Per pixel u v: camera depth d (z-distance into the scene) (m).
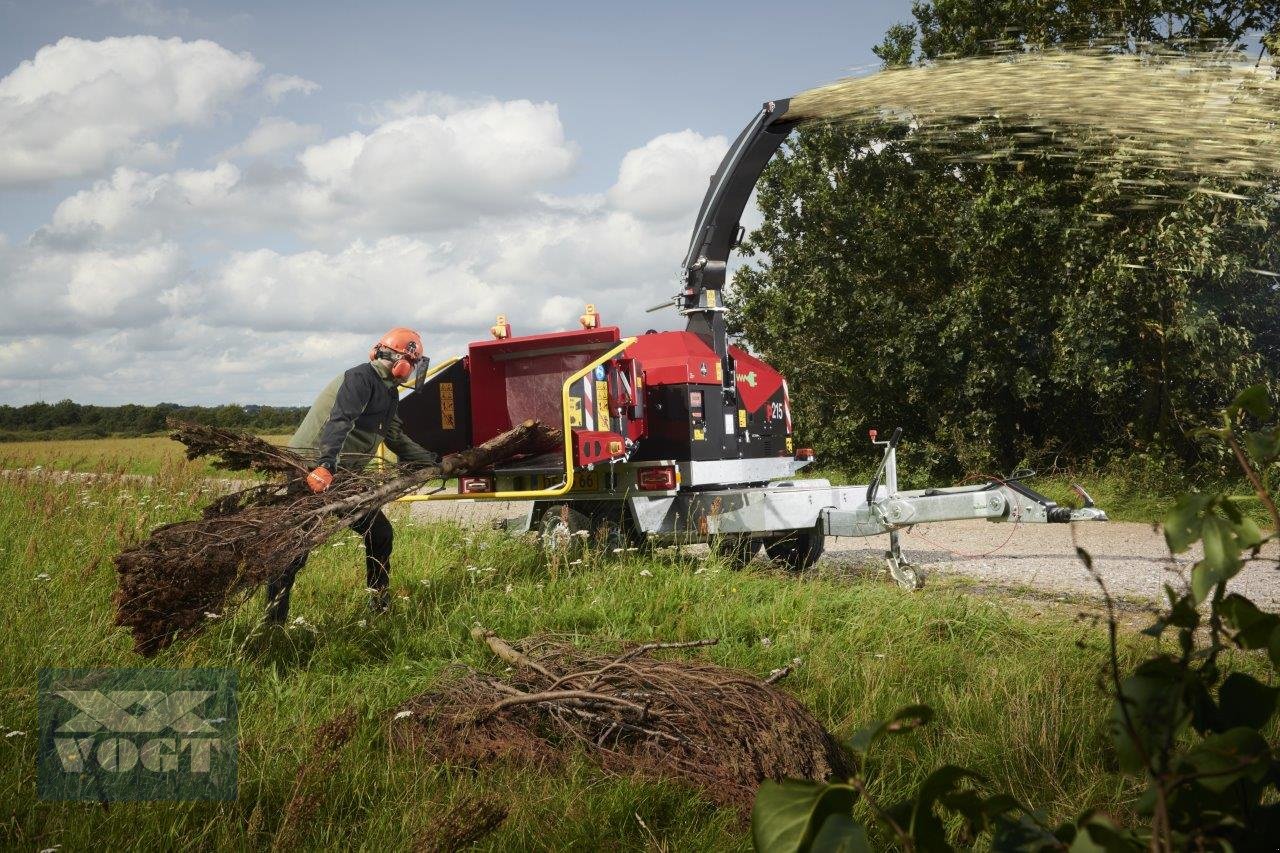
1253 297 12.45
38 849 2.89
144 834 2.99
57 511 9.42
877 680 4.48
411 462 6.35
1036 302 14.37
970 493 7.07
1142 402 14.62
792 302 17.69
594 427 7.80
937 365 15.34
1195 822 0.95
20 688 4.39
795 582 6.85
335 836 3.04
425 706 4.14
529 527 9.03
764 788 0.96
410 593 6.59
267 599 5.63
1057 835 1.01
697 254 8.91
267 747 3.71
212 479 11.48
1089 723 3.78
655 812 3.24
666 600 6.29
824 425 17.67
